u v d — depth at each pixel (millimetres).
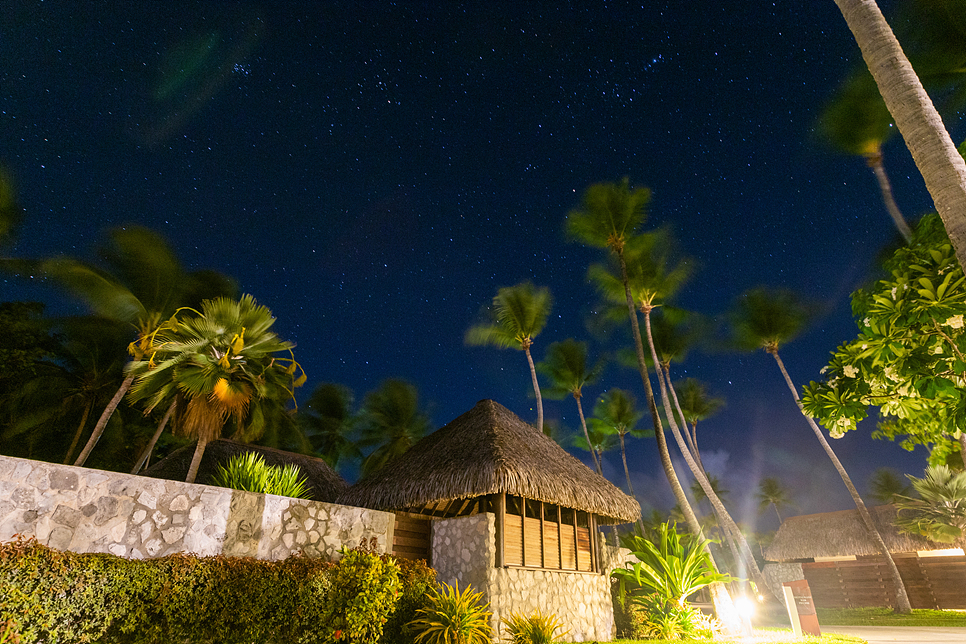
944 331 5688
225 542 7941
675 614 13031
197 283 21344
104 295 17609
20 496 6309
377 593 7836
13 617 5332
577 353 34719
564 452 15164
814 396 7082
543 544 12086
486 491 10445
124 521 7031
